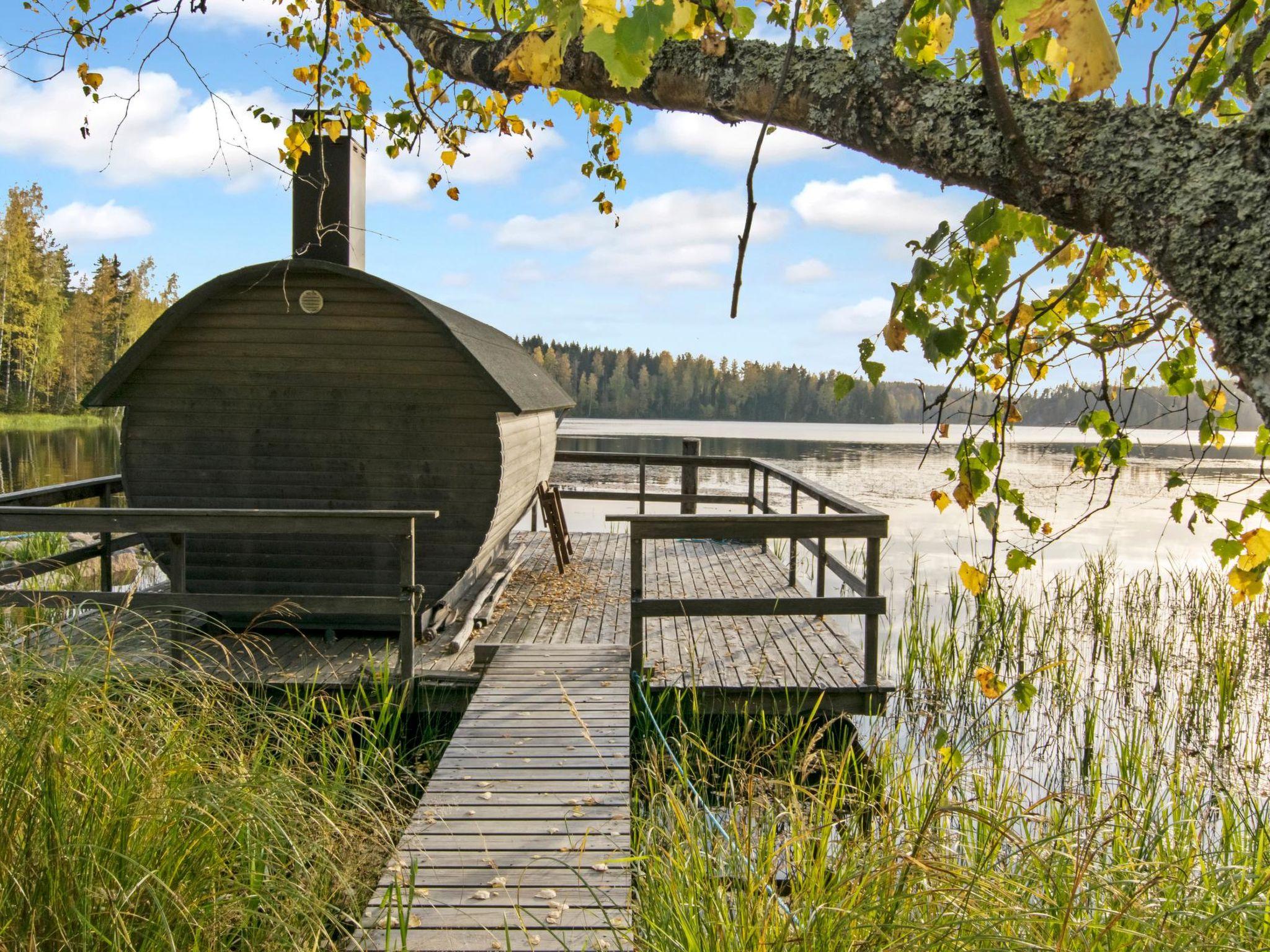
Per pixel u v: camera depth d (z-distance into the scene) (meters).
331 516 5.85
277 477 7.28
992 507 2.06
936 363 1.78
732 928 2.77
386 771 4.88
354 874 3.43
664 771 4.76
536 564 10.52
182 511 5.78
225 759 3.63
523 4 3.34
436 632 7.10
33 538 10.82
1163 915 2.55
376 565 7.23
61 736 2.87
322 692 5.68
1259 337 1.09
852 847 3.10
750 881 2.84
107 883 2.61
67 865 2.57
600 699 5.62
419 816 4.04
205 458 7.29
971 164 1.32
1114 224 1.22
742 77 1.57
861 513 6.06
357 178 7.99
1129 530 17.80
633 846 3.86
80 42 3.87
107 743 3.05
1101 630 9.49
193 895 2.77
